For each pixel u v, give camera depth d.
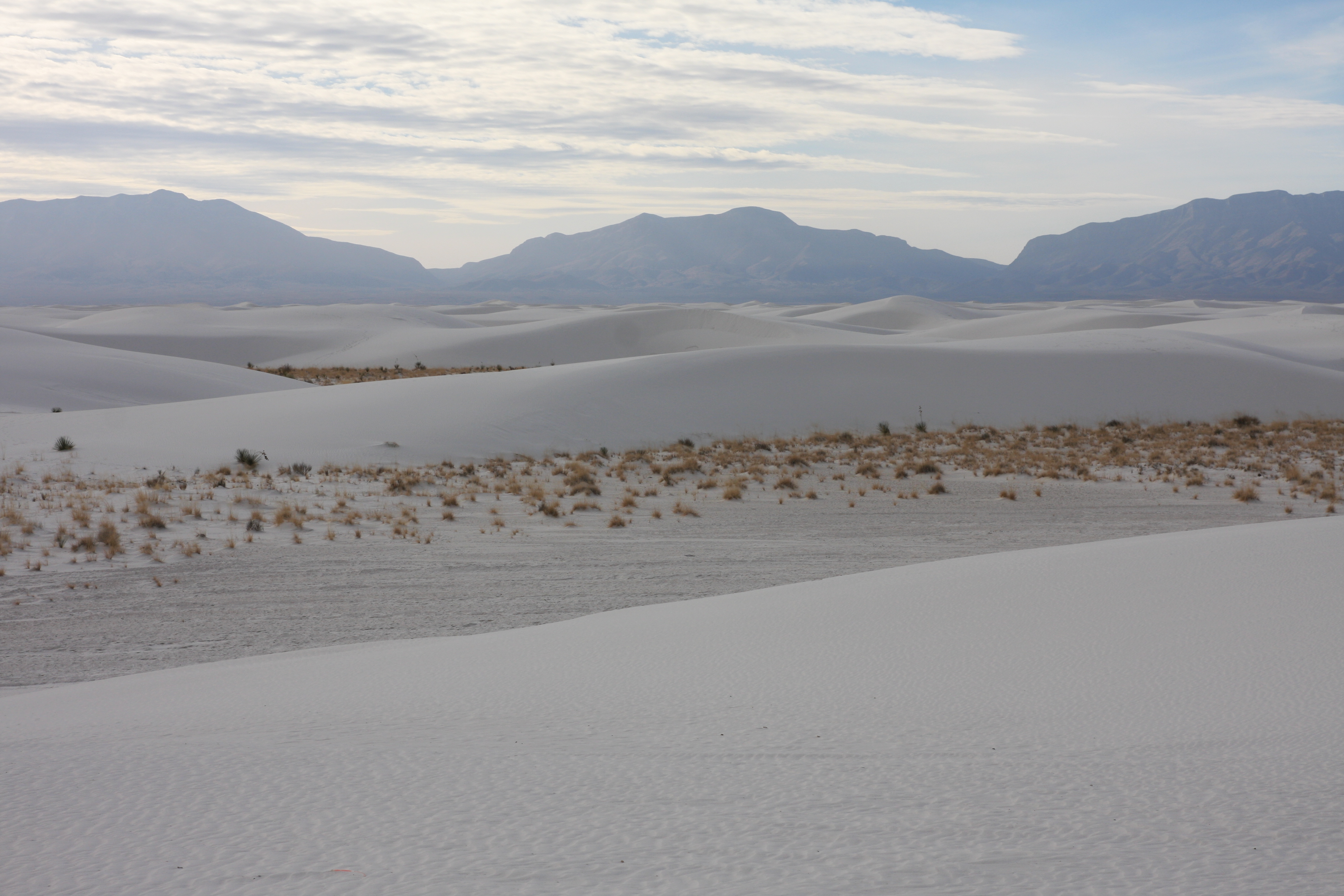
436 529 18.84
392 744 4.82
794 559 15.30
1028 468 30.41
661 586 13.09
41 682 8.65
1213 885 3.01
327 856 3.41
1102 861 3.21
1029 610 7.52
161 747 4.90
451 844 3.49
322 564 14.81
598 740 4.79
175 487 23.91
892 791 3.92
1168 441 37.78
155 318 129.50
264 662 8.38
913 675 5.88
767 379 45.59
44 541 16.59
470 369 86.25
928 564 10.97
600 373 43.66
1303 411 48.22
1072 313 127.69
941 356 52.19
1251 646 5.93
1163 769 4.04
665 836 3.52
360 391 41.50
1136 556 9.60
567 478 26.56
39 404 44.12
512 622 10.96
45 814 3.90
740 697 5.57
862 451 34.88
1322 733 4.37
